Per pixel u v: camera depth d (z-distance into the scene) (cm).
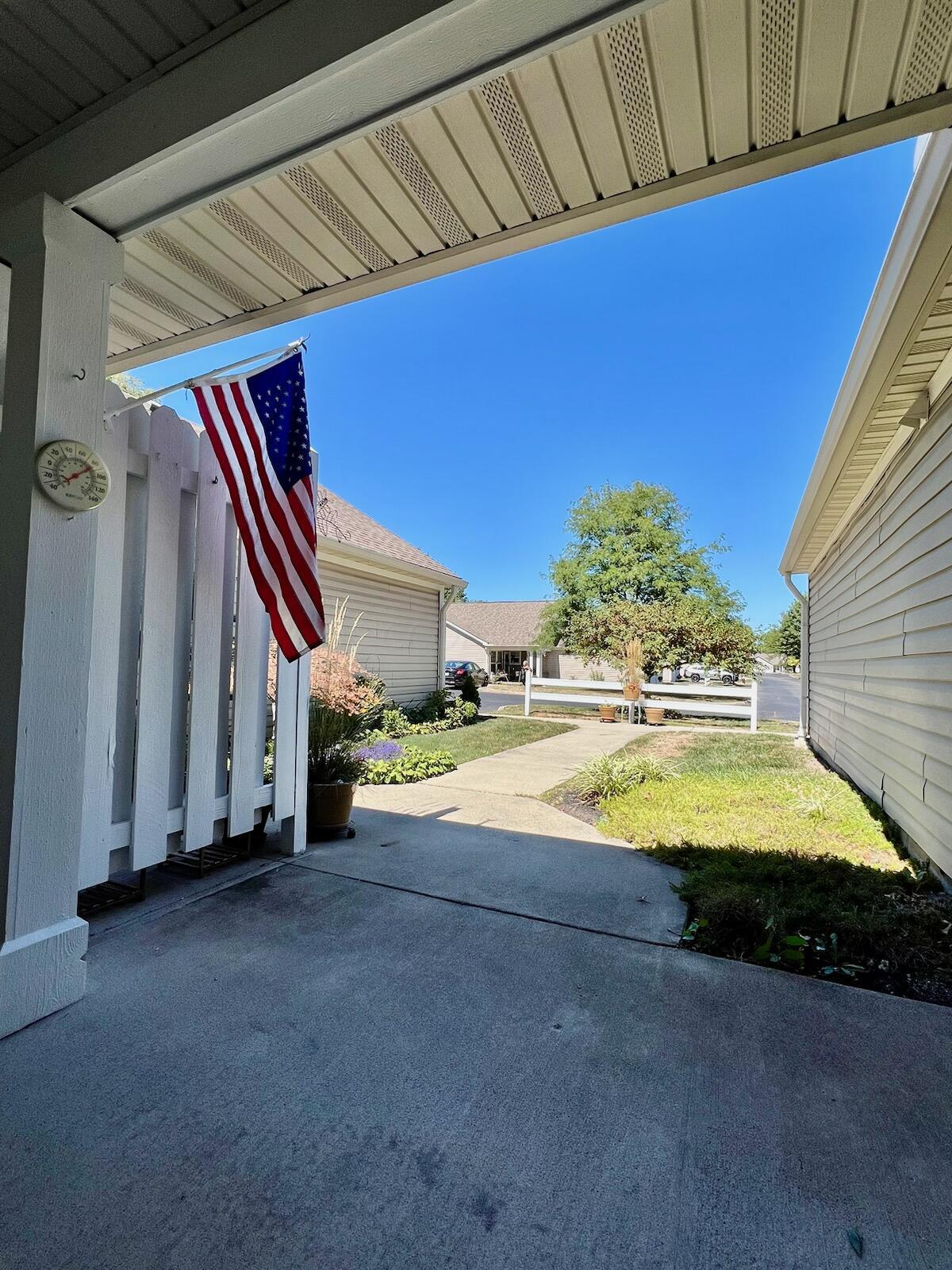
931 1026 195
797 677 4300
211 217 242
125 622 266
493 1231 120
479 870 339
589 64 174
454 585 1247
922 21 156
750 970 231
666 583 2066
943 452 339
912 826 389
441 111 191
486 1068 170
